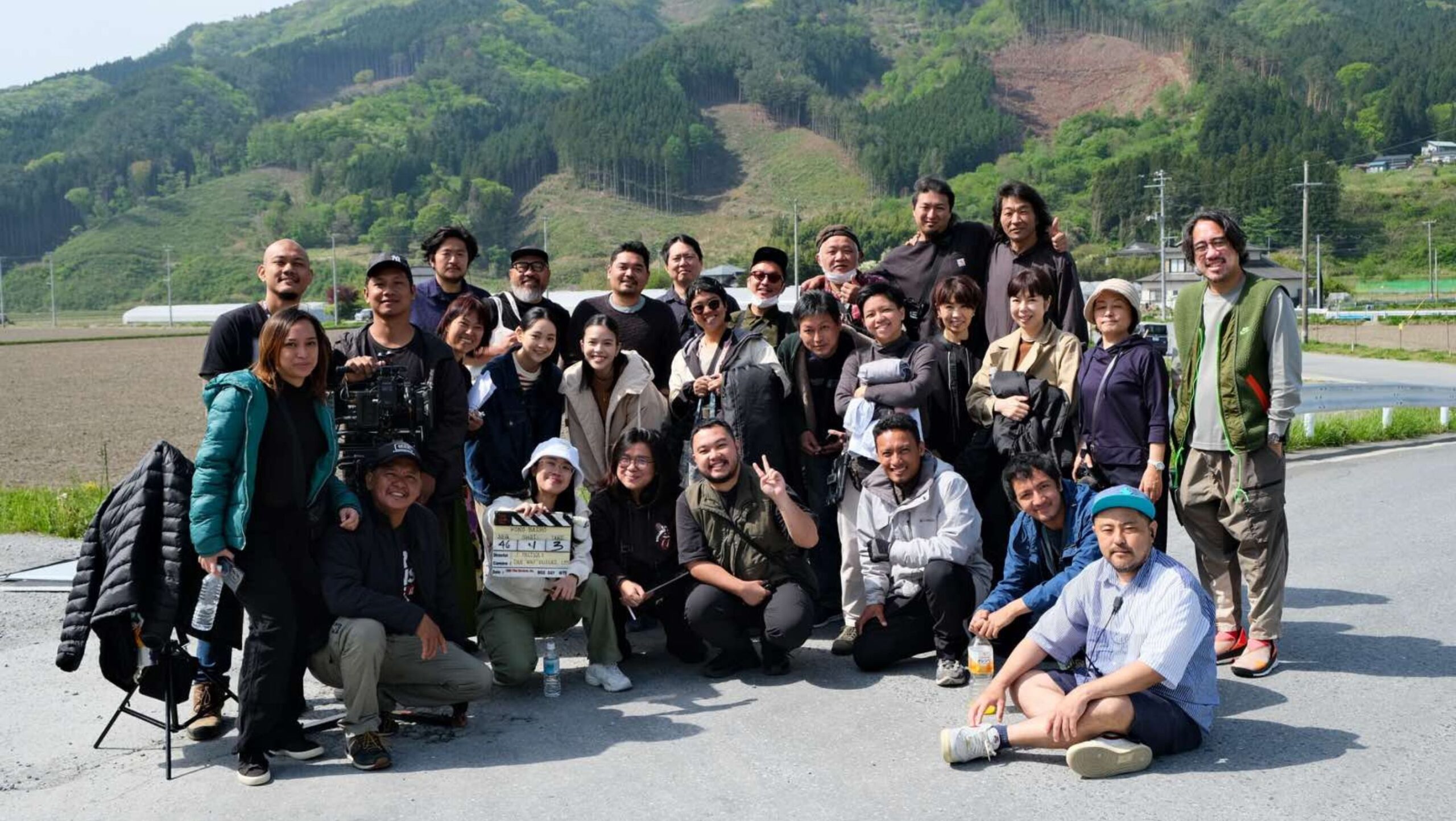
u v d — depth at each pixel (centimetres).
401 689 523
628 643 664
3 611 750
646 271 765
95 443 2164
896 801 429
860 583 631
